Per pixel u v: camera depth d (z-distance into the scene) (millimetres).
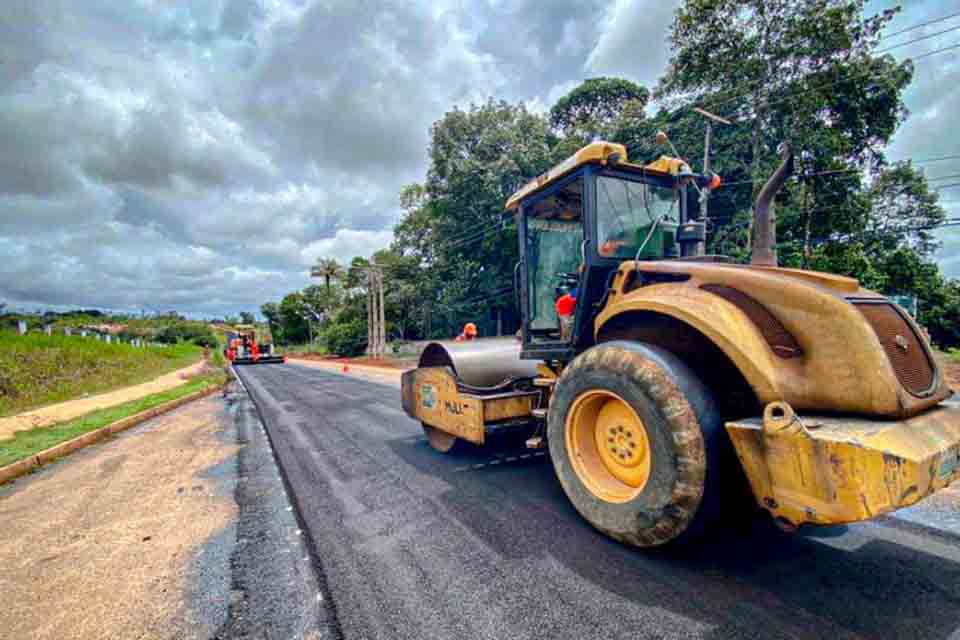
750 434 2016
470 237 27906
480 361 4668
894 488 1648
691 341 2703
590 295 3275
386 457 4836
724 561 2396
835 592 2105
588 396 2744
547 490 3590
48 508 3611
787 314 2199
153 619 2082
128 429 6965
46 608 2195
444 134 27562
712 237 17219
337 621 2020
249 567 2545
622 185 3367
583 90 26734
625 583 2217
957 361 11883
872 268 18750
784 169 2678
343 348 38281
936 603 2008
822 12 14164
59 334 17656
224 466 4688
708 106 15906
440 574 2381
